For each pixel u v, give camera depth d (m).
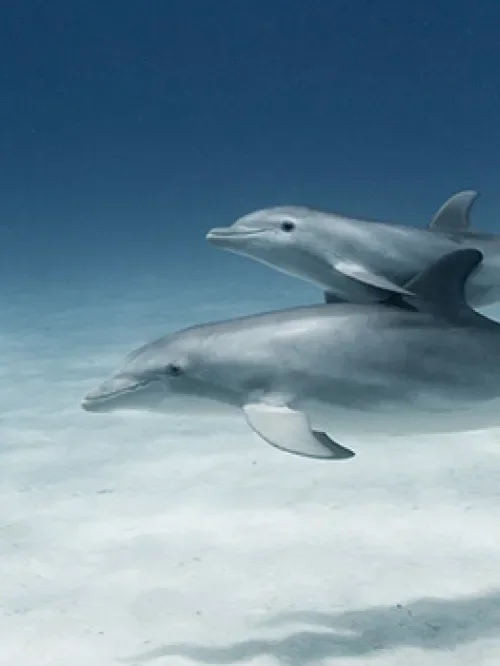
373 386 4.28
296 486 7.49
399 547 6.18
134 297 20.77
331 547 6.23
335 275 5.12
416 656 4.83
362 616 5.29
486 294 5.16
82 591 5.79
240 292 20.80
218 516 6.92
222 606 5.49
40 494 7.65
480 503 6.89
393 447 8.41
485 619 5.18
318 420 4.40
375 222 5.21
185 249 35.84
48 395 11.34
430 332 4.32
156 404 4.54
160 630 5.25
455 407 4.36
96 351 14.17
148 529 6.73
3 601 5.71
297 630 5.16
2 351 14.56
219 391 4.40
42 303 20.67
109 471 8.20
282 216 5.27
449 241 5.12
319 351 4.29
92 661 4.96
